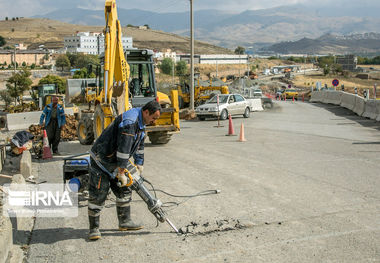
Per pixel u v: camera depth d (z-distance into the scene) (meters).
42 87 40.72
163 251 4.86
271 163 10.05
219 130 19.25
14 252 4.76
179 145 13.79
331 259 4.53
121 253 4.84
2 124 23.67
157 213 5.34
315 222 5.71
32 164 10.87
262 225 5.65
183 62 166.75
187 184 8.09
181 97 35.53
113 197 7.33
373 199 6.77
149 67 14.27
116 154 5.16
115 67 12.49
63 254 4.86
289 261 4.51
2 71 152.75
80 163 6.73
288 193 7.25
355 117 24.69
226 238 5.21
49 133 12.36
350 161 10.09
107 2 11.91
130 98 13.45
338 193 7.18
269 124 21.80
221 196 7.15
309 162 10.08
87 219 6.15
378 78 185.88
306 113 29.59
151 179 8.59
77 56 178.75
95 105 13.89
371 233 5.25
